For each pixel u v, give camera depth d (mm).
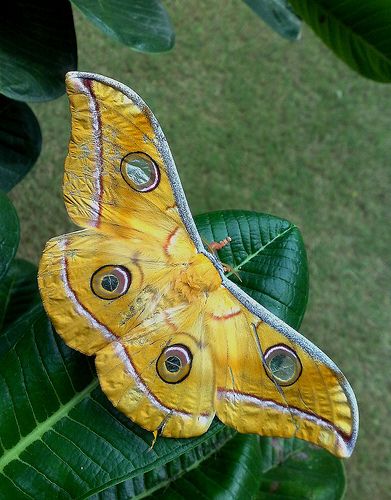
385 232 649
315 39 701
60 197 598
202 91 660
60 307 205
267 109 668
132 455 216
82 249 209
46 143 606
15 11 283
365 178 664
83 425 219
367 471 568
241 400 207
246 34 689
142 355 209
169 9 681
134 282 213
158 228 214
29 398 221
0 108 316
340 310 614
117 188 207
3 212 248
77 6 257
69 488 211
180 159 633
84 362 226
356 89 694
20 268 359
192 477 285
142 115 195
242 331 208
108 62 641
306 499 345
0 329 334
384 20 242
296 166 655
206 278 211
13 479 210
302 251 256
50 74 280
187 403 209
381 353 608
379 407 590
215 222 256
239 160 646
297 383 198
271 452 363
